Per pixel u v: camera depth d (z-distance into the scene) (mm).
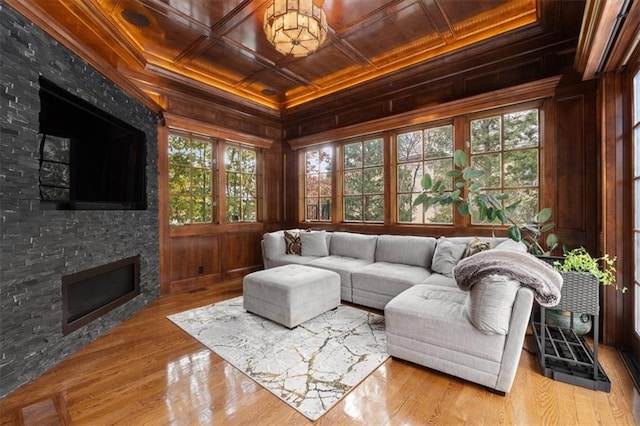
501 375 1728
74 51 2393
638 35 1789
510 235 2738
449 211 3678
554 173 2896
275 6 2312
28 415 1622
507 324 1715
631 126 2162
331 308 3141
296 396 1754
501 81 3211
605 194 2301
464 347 1845
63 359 2221
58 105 2258
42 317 2082
